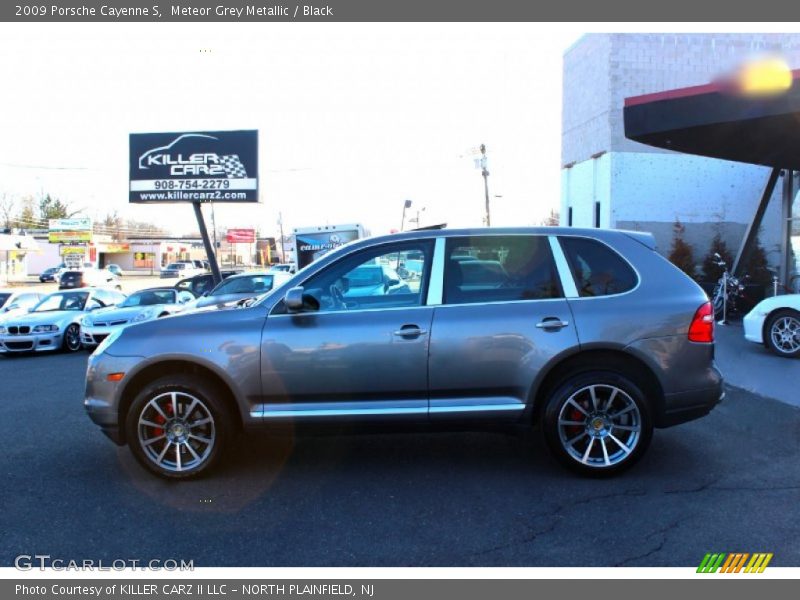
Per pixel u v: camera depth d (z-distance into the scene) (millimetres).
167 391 4520
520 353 4418
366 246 4746
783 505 4062
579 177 18172
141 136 20500
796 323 8969
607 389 4445
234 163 20250
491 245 4699
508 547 3582
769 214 16297
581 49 17875
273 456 5164
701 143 11203
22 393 8305
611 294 4551
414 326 4441
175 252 82688
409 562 3451
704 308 4520
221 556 3545
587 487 4395
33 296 17672
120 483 4625
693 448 5195
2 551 3617
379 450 5281
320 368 4434
